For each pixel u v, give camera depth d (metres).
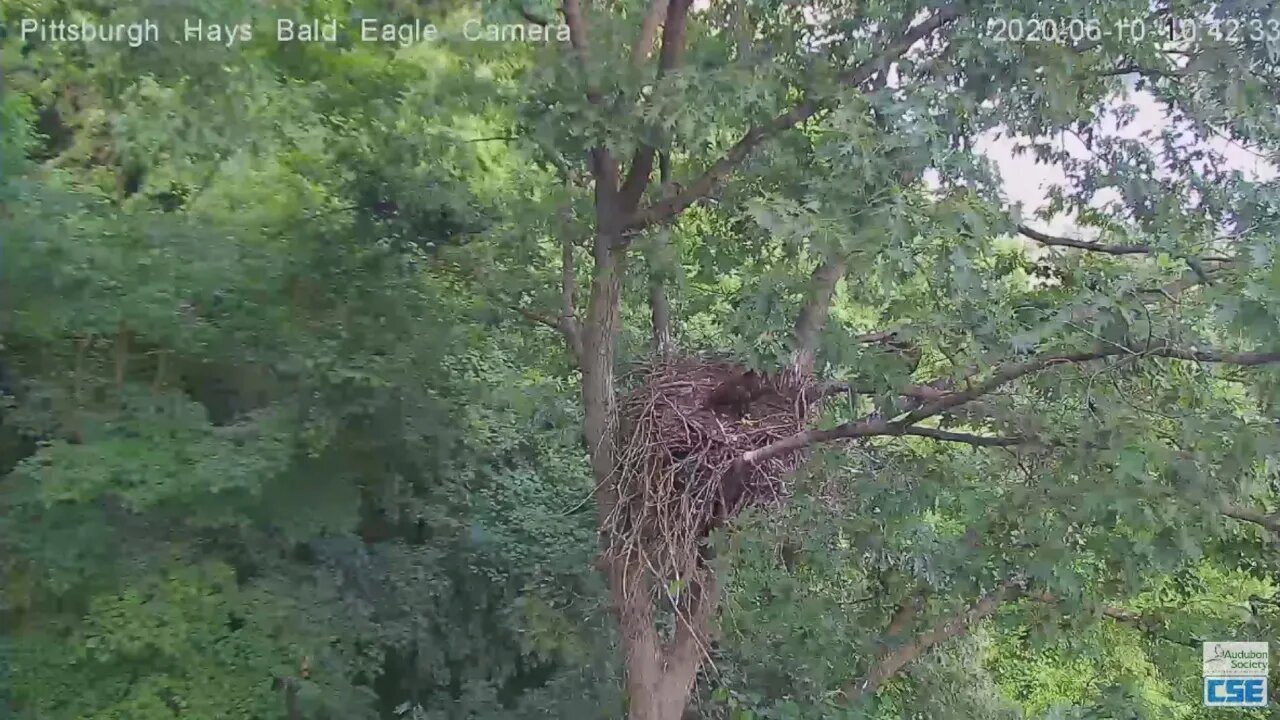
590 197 6.00
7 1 5.91
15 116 6.18
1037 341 3.57
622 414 5.09
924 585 6.54
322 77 6.03
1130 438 3.68
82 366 6.32
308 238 6.45
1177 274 3.78
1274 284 3.03
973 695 8.49
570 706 7.68
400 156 6.43
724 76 4.53
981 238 3.56
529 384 8.28
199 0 4.99
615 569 5.07
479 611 8.59
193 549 6.52
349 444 7.02
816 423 4.79
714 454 4.58
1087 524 4.12
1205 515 3.64
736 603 5.91
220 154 5.96
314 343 6.21
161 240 6.02
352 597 7.60
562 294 6.29
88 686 5.98
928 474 5.34
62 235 5.56
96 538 6.03
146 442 5.81
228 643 6.30
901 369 4.22
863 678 6.61
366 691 7.20
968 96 4.24
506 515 8.55
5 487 6.00
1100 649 6.40
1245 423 3.62
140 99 6.34
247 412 6.48
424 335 6.62
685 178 5.87
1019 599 5.56
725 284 6.06
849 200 3.90
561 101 5.00
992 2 4.27
